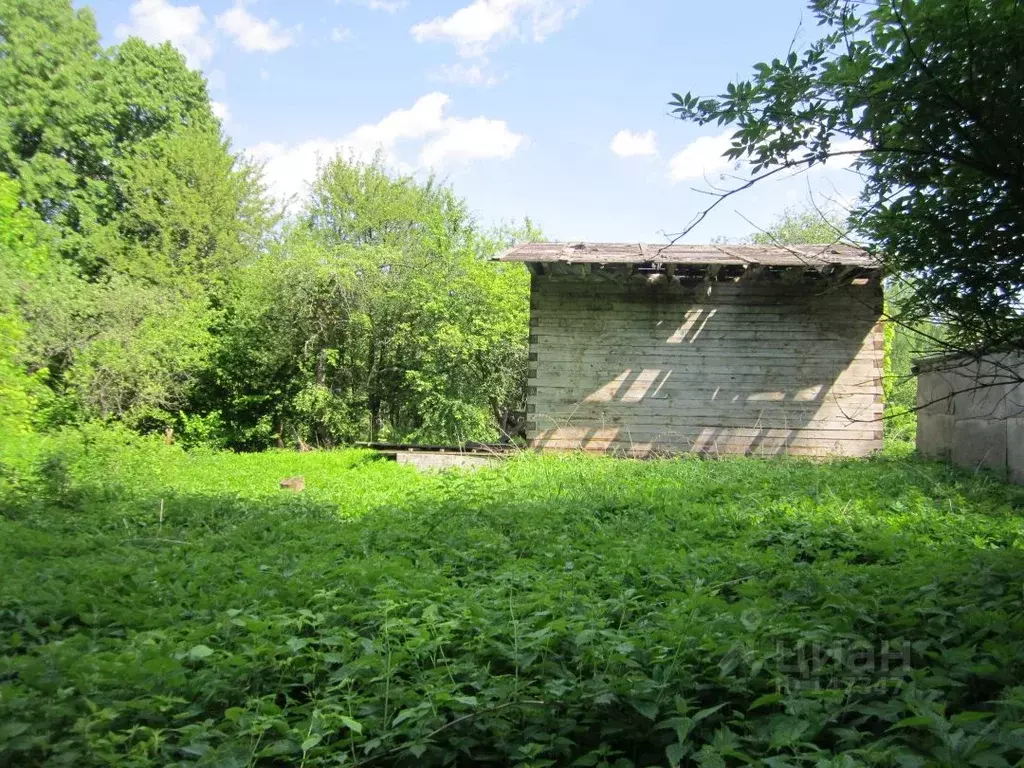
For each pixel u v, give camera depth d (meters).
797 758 2.54
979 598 4.05
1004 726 2.57
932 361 5.90
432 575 5.00
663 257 13.96
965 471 11.48
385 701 3.11
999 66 3.46
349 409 25.64
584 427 15.59
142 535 7.29
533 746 2.76
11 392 14.37
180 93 29.89
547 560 5.78
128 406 20.45
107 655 3.49
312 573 5.09
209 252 27.52
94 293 20.30
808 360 15.18
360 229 31.91
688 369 15.45
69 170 25.69
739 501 8.72
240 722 2.97
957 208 4.11
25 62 25.30
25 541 6.40
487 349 22.61
